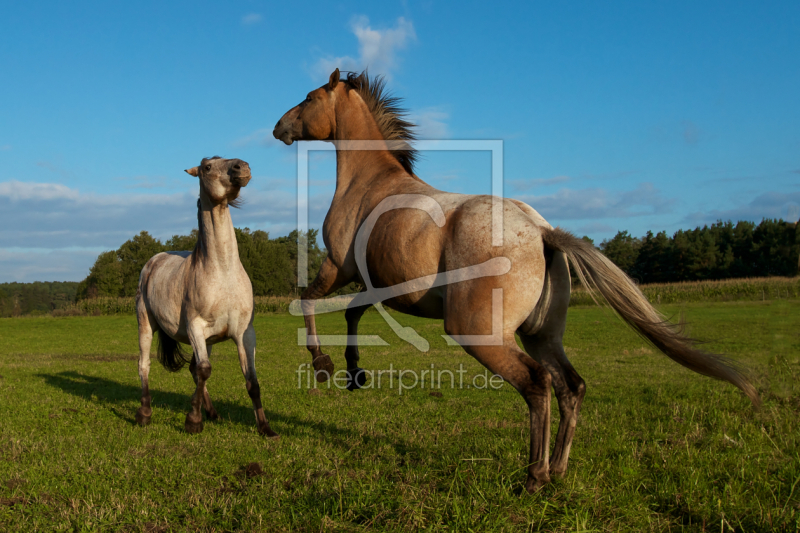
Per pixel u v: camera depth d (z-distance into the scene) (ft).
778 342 23.94
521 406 21.88
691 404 20.03
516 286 11.27
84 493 11.91
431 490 10.77
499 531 8.84
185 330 18.31
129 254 207.92
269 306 102.37
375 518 9.57
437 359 37.35
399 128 16.84
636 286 11.09
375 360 36.99
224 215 16.71
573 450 13.65
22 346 53.57
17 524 10.14
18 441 16.02
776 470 11.66
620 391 24.12
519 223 11.71
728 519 9.41
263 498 11.14
